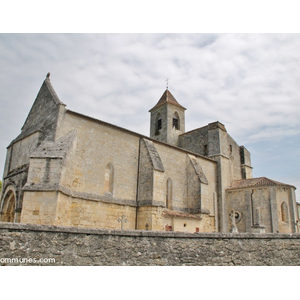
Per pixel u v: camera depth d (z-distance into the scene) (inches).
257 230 1109.1
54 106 887.7
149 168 1026.1
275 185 1341.0
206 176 1441.9
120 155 1011.9
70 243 365.7
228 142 1732.3
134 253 395.5
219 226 1433.3
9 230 341.1
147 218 973.2
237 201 1451.8
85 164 890.1
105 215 908.6
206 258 435.2
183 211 1234.0
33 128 944.9
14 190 888.9
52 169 734.5
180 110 1967.3
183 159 1315.2
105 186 941.8
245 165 1792.6
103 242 383.9
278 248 497.0
